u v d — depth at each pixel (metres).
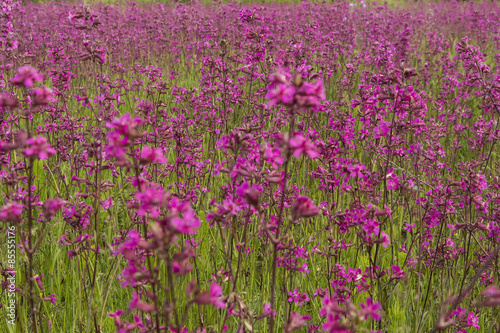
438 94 10.08
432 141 6.18
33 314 3.00
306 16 13.73
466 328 4.10
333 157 4.47
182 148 5.47
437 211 4.28
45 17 15.28
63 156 5.59
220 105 8.39
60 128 6.12
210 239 4.89
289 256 3.79
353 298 3.88
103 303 3.85
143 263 3.96
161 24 14.01
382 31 13.02
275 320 4.03
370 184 4.15
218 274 3.73
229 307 2.90
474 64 5.59
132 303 2.18
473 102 10.00
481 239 5.14
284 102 2.37
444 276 4.81
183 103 8.05
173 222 2.00
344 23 13.45
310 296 4.39
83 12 4.46
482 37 13.93
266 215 4.79
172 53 12.48
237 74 9.09
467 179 4.20
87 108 8.54
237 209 2.99
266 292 4.34
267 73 6.59
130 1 16.55
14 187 3.87
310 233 5.22
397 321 3.95
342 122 5.44
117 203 5.48
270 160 2.84
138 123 2.37
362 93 5.20
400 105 4.18
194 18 14.38
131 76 10.37
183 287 4.12
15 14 11.02
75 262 4.60
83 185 5.86
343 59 11.53
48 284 4.56
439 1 25.64
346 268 4.44
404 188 4.26
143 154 2.36
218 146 3.18
